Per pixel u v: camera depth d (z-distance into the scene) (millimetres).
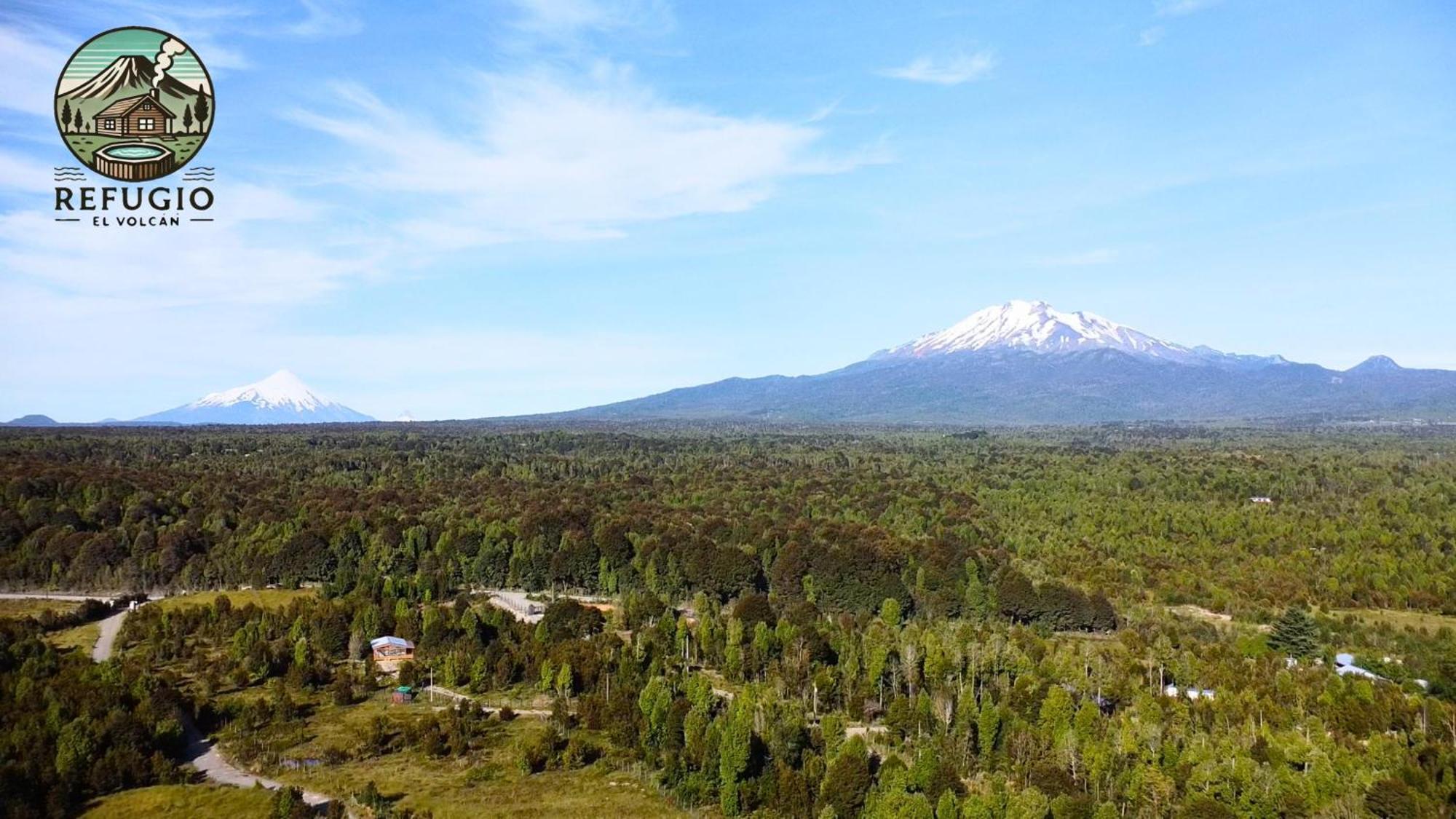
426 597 168875
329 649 143500
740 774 94625
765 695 111312
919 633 138250
